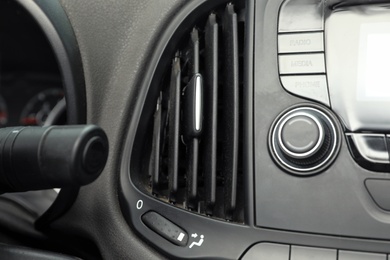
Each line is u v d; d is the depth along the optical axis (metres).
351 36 0.74
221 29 0.81
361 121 0.71
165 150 0.81
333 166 0.71
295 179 0.72
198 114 0.74
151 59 0.82
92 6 0.85
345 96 0.72
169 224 0.75
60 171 0.54
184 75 0.81
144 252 0.76
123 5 0.84
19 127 0.61
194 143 0.75
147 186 0.80
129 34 0.83
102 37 0.84
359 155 0.71
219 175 0.78
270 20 0.77
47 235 0.87
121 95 0.81
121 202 0.79
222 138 0.78
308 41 0.75
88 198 0.81
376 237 0.69
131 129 0.80
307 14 0.76
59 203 0.81
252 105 0.75
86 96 0.84
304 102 0.73
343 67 0.73
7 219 0.93
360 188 0.70
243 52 0.78
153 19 0.82
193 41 0.80
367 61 0.73
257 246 0.72
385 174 0.70
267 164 0.73
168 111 0.81
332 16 0.75
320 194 0.71
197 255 0.73
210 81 0.77
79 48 0.85
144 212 0.77
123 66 0.82
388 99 0.71
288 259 0.70
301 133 0.71
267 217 0.72
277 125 0.73
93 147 0.54
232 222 0.74
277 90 0.74
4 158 0.58
